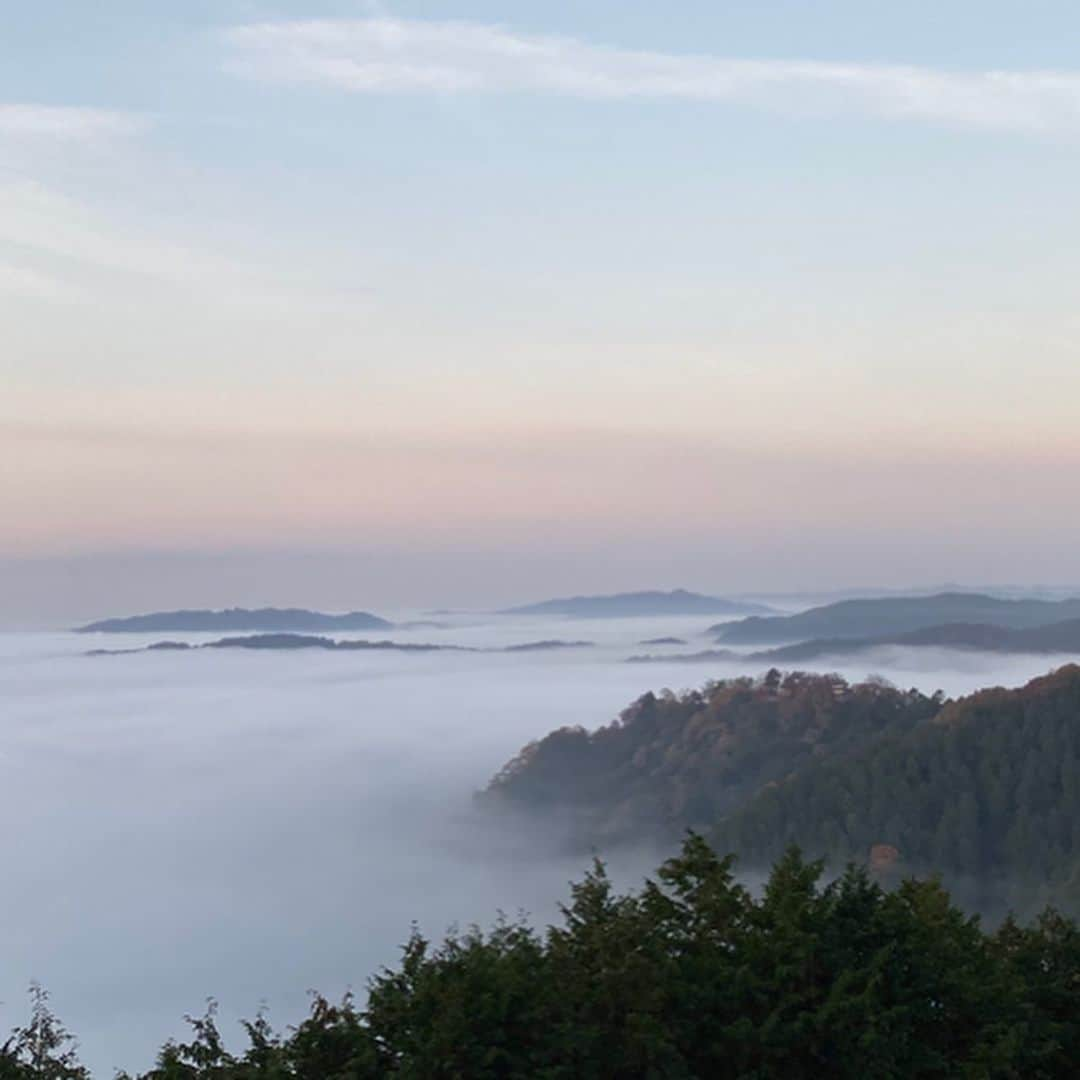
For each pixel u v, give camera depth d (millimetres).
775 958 7594
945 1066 7566
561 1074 6844
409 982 7215
